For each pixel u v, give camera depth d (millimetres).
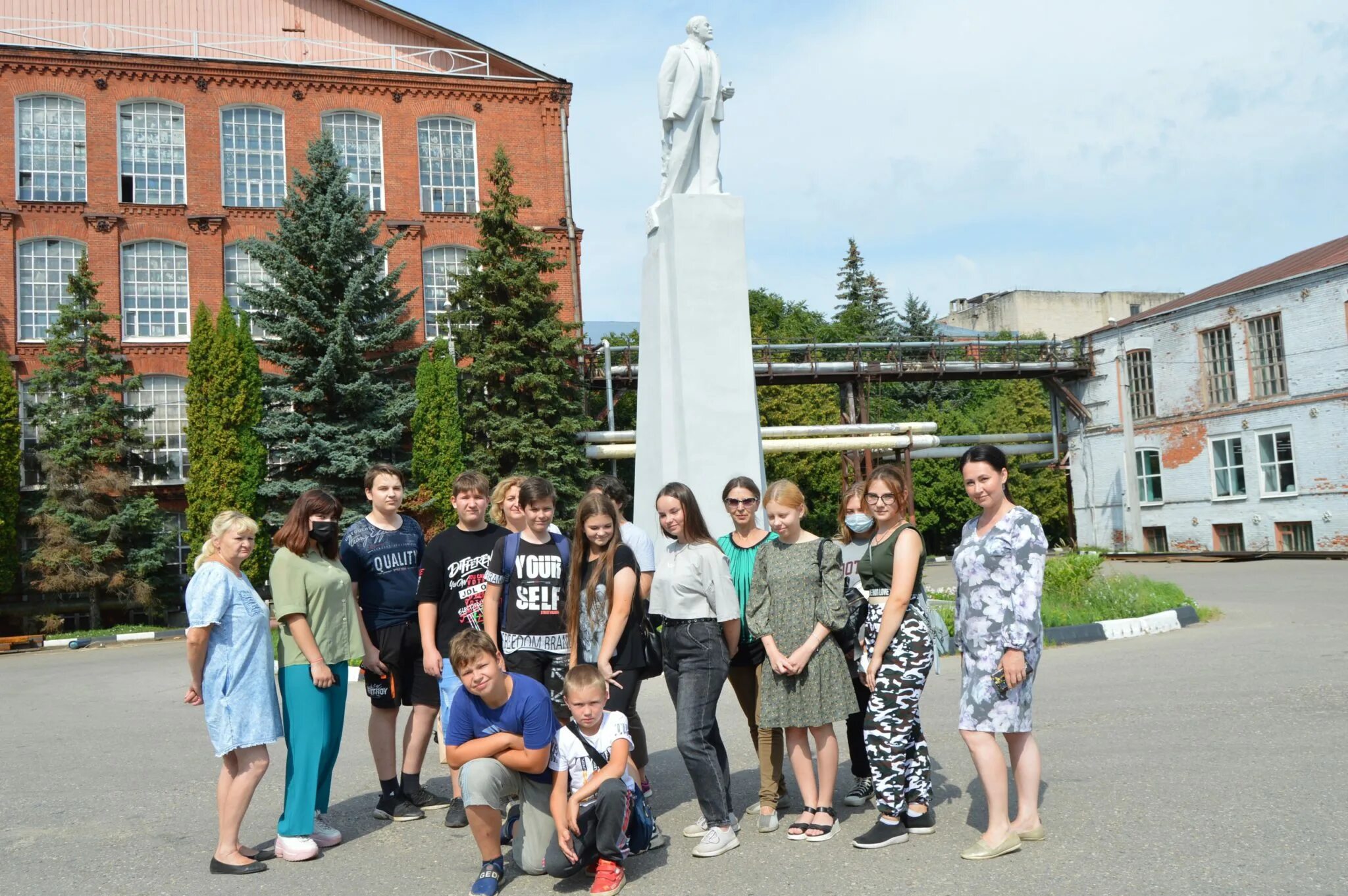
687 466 12492
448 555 6156
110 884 4930
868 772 5871
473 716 4879
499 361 26094
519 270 26391
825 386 46750
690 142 13336
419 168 31625
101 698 12734
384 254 26641
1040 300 67500
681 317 12766
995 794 4699
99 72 28969
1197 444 32688
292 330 25391
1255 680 8719
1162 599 14883
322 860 5301
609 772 4684
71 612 26297
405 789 6258
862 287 68062
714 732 5590
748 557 5688
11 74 28312
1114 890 4086
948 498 46062
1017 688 4750
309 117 30656
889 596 5184
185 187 29641
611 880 4547
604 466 29031
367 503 25406
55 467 24375
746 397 12812
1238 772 5746
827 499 46250
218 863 5086
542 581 5734
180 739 9219
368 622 6234
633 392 36594
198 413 24984
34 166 28578
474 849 5441
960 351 36562
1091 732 7164
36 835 5941
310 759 5387
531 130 32500
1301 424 29156
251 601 5223
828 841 5172
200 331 25203
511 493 6141
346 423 25734
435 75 31656
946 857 4734
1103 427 35750
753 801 6078
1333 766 5730
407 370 27859
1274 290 29781
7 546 24281
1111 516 35375
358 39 32562
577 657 5664
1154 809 5188
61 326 25109
